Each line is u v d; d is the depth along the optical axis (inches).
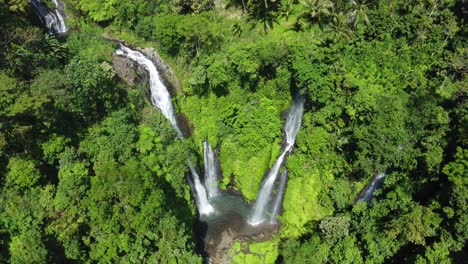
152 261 1595.7
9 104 1510.8
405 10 2158.0
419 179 1781.5
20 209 1476.4
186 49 2308.1
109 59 2281.0
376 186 1963.6
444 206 1565.0
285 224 2137.1
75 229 1480.1
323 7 2112.5
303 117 2144.4
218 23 2336.4
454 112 1827.0
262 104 2224.4
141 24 2411.4
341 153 2023.9
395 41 2111.2
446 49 2070.6
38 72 1800.0
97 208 1455.5
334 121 2031.3
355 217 1870.1
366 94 1926.7
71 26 2445.9
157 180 1776.6
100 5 2425.0
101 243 1505.9
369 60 2075.5
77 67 1891.0
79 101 1838.1
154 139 1969.7
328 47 2081.7
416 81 1998.0
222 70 2160.4
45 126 1665.8
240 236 2132.1
